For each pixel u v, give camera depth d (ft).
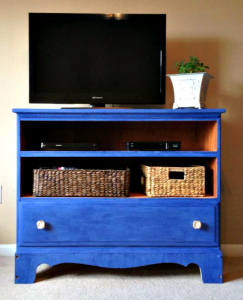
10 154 7.45
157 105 7.54
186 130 7.58
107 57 6.86
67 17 6.81
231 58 7.53
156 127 7.59
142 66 6.88
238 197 7.56
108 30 6.86
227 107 7.55
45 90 6.82
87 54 6.85
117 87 6.88
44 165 7.49
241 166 7.57
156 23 6.86
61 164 7.52
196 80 6.39
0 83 7.40
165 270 6.64
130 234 6.09
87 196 6.21
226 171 7.57
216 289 5.74
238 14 7.52
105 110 6.03
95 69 6.86
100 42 6.86
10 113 7.43
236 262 7.09
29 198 6.11
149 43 6.87
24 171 6.51
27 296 5.42
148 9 7.48
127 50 6.87
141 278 6.22
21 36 7.39
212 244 6.10
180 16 7.50
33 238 6.06
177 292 5.60
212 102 7.55
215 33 7.52
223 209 7.56
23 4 7.39
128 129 7.57
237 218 7.56
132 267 6.58
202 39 7.50
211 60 7.52
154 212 6.09
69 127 7.53
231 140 7.55
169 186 6.22
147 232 6.09
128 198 6.12
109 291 5.63
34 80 6.81
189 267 6.82
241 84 7.54
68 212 6.07
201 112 6.08
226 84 7.55
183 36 7.50
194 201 6.13
